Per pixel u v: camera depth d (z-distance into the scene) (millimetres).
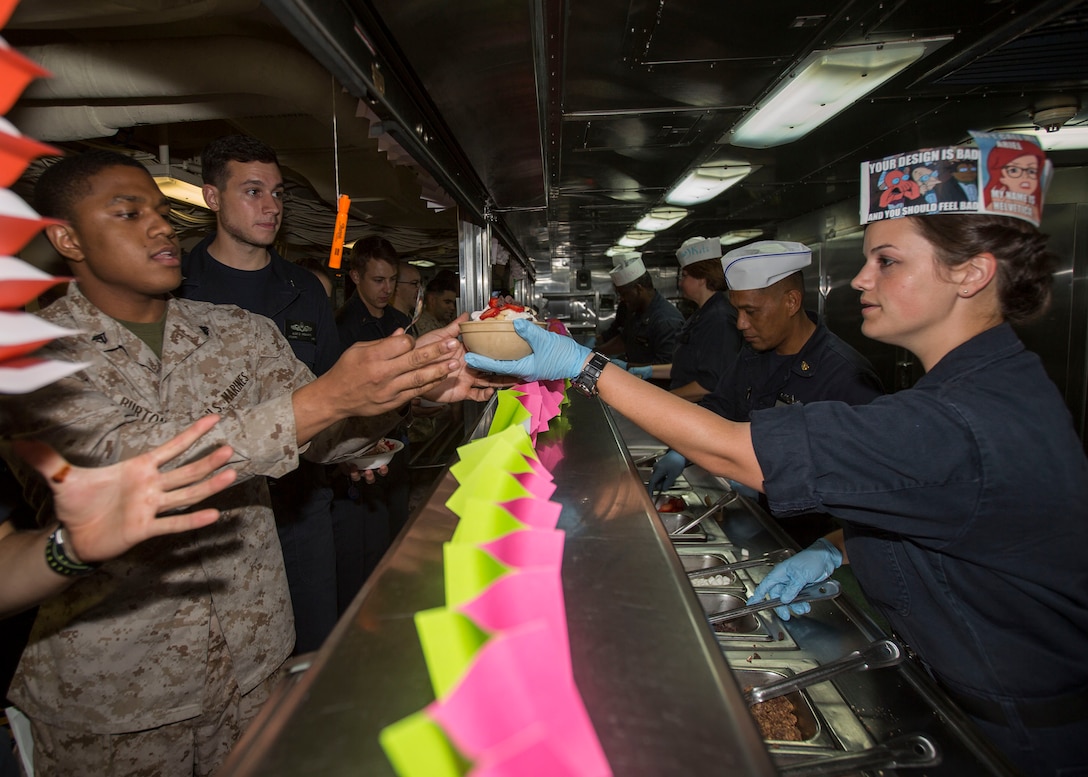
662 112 2031
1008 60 1721
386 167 2725
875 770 669
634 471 1013
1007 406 690
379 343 789
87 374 921
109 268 919
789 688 821
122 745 955
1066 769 733
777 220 4840
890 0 1323
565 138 2344
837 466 725
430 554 678
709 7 1337
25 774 1064
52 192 886
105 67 1411
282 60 1431
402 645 505
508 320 965
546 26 1362
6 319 371
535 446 1196
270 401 816
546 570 445
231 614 1042
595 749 339
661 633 523
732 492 1684
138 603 939
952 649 797
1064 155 2955
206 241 1610
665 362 3666
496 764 277
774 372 1635
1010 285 721
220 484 574
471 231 2268
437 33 831
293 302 1654
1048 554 704
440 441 4723
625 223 4484
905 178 734
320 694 443
